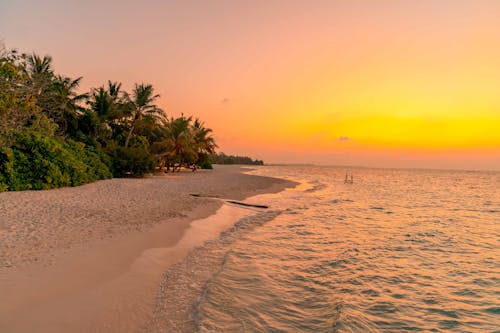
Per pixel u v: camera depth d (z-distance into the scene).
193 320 5.04
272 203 21.02
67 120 29.81
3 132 16.67
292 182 42.25
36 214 10.74
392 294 6.79
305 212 18.09
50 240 8.13
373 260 9.26
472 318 5.82
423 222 16.94
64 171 18.67
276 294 6.38
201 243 9.98
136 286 6.12
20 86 20.75
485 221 18.11
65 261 6.84
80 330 4.45
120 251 7.98
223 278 7.02
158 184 25.50
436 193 39.38
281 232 12.48
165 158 43.41
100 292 5.68
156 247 8.77
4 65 19.33
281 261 8.66
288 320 5.29
